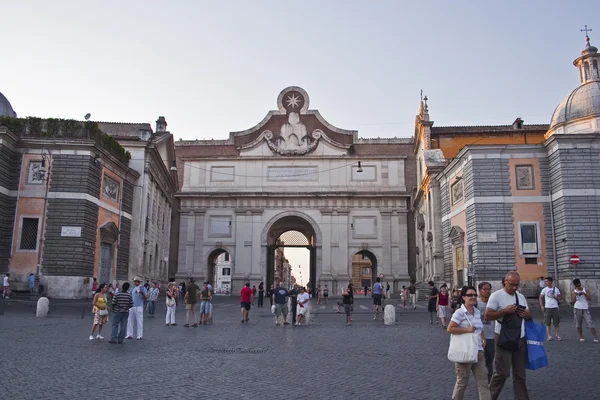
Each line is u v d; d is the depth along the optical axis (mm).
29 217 29438
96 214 30969
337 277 55312
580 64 34688
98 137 32281
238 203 57188
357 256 107500
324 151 57906
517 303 7188
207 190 57781
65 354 11648
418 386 8719
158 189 45188
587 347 13555
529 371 10109
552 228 29109
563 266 28062
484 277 28984
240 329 19016
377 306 25078
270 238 59531
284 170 57750
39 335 14977
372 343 14773
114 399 7516
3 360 10547
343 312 29906
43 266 28875
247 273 55719
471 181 30375
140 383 8664
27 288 28703
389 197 56406
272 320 23891
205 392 8062
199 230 57000
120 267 34688
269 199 57125
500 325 7180
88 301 27641
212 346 13688
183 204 57594
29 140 29828
